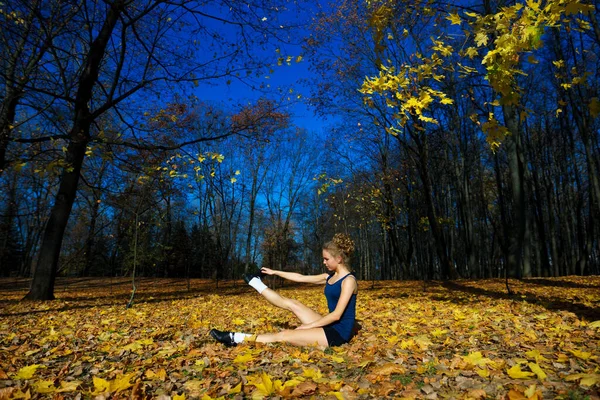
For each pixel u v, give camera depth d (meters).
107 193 11.23
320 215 34.28
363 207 19.53
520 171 15.20
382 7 3.70
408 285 15.04
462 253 27.42
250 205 28.59
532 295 8.39
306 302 9.31
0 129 7.01
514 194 15.22
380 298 9.48
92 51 9.75
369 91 3.72
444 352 3.16
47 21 7.45
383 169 20.03
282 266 21.80
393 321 5.18
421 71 3.63
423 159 17.56
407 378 2.49
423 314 5.81
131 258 18.66
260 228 34.97
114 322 5.68
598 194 17.59
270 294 3.83
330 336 3.49
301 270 42.00
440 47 3.58
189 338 4.09
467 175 21.94
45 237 10.33
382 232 28.05
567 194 24.91
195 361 3.10
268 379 2.27
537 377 2.33
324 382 2.39
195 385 2.43
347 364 2.89
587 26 3.23
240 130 9.95
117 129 10.71
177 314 6.92
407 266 21.91
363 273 32.81
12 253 33.69
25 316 6.63
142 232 14.69
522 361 2.69
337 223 20.56
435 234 18.98
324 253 3.77
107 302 9.62
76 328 5.23
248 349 3.31
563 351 2.99
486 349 3.19
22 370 2.77
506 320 4.77
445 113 18.55
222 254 26.89
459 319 5.09
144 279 25.47
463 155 21.88
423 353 3.09
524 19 2.57
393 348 3.34
